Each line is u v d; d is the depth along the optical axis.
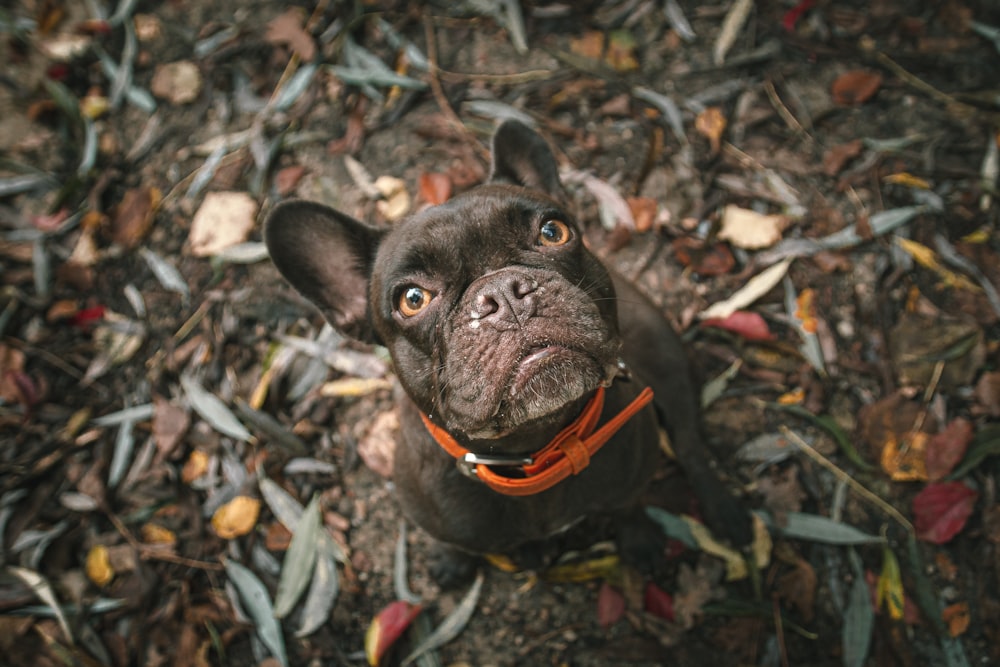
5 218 0.75
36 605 0.62
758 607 0.57
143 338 0.70
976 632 0.56
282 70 0.78
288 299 0.69
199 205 0.73
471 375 0.40
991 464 0.59
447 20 0.78
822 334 0.64
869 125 0.71
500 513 0.51
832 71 0.73
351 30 0.78
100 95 0.80
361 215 0.71
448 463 0.49
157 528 0.64
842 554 0.59
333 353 0.67
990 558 0.57
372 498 0.64
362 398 0.66
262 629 0.60
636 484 0.53
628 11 0.77
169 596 0.62
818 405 0.62
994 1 0.73
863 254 0.66
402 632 0.60
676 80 0.74
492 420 0.41
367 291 0.50
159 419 0.66
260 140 0.75
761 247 0.67
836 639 0.57
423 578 0.62
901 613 0.56
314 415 0.66
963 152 0.69
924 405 0.61
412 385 0.45
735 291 0.66
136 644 0.61
